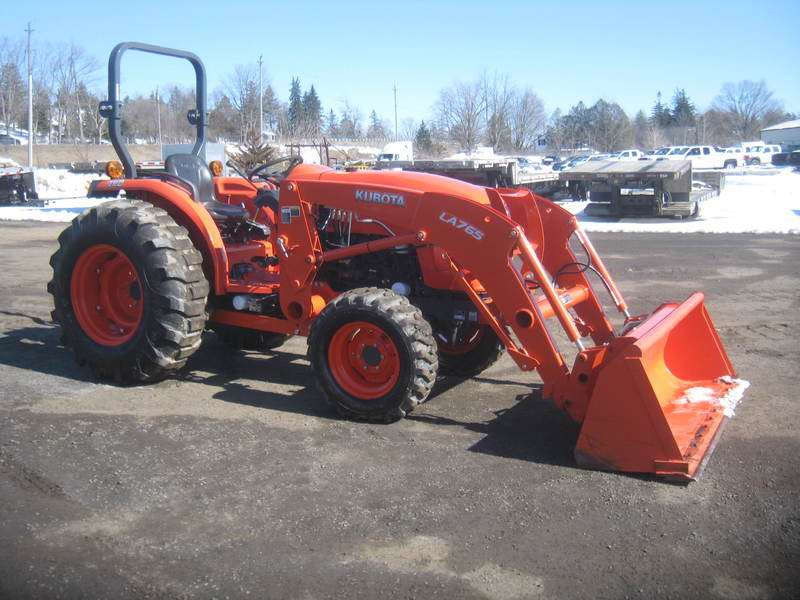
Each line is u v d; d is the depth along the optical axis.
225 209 5.78
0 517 3.39
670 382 4.53
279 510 3.48
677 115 89.94
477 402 5.04
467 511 3.47
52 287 5.50
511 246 4.26
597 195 18.69
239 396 5.12
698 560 3.05
